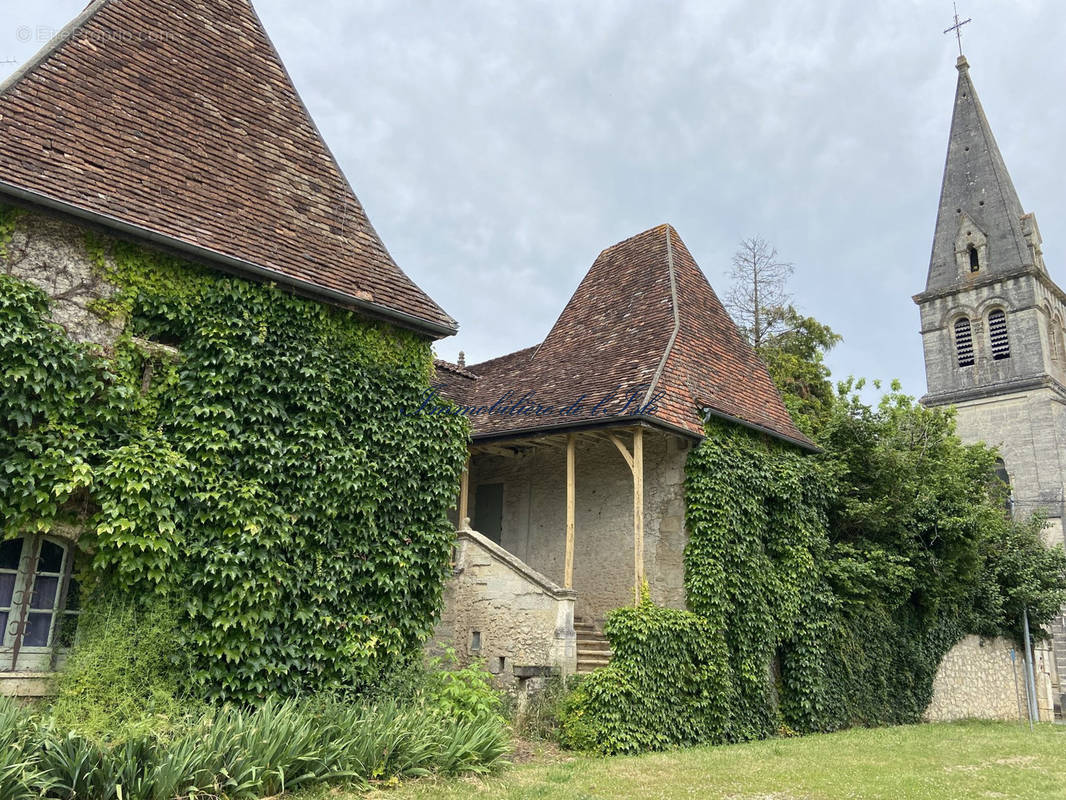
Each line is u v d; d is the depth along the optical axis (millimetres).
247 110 11133
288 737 6914
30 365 7555
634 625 11672
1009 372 41875
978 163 45344
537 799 7234
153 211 8758
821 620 15359
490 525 17812
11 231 7805
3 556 7703
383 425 10312
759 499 14711
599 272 19672
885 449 17781
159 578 7918
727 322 18188
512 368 19062
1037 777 9812
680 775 9031
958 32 47625
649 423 12969
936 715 19047
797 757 10766
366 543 9750
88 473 7691
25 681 7457
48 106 8711
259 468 8867
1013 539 23297
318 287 9711
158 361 8594
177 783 5965
